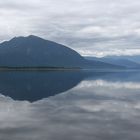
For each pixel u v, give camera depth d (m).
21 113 41.25
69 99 60.12
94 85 105.69
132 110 44.25
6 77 164.25
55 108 46.50
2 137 27.02
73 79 150.12
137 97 63.78
